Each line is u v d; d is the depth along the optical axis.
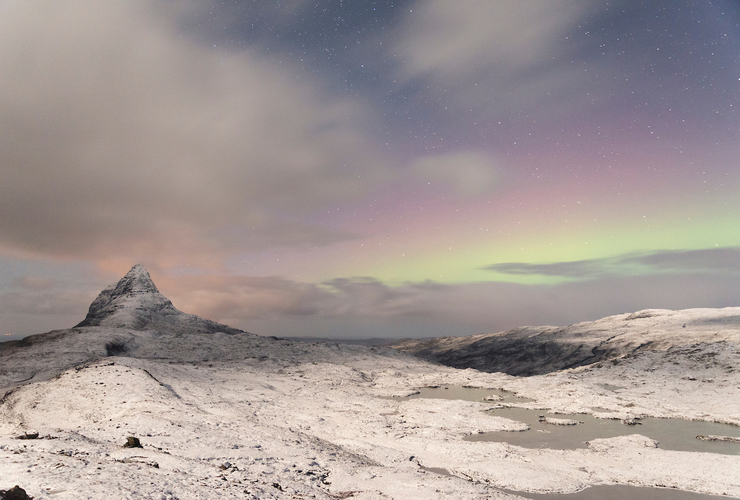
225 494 20.20
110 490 16.73
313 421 57.34
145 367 79.50
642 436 51.81
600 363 107.56
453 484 31.88
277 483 27.02
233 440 38.81
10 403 60.16
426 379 108.81
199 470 26.00
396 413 67.44
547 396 82.56
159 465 25.53
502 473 38.31
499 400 81.88
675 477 38.56
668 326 166.50
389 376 113.06
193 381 78.81
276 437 42.69
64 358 100.94
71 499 15.13
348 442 46.84
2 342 114.00
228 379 87.50
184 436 37.97
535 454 45.66
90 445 27.72
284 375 101.19
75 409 54.62
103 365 72.75
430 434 52.84
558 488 35.66
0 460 19.36
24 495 13.74
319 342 149.12
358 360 132.50
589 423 61.94
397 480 32.62
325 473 33.75
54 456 21.44
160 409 50.62
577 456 45.28
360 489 30.30
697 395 74.81
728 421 60.09
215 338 138.00
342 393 82.56
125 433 37.38
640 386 84.56
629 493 35.19
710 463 41.31
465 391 95.31
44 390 63.19
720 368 85.25
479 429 57.19
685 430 56.91
